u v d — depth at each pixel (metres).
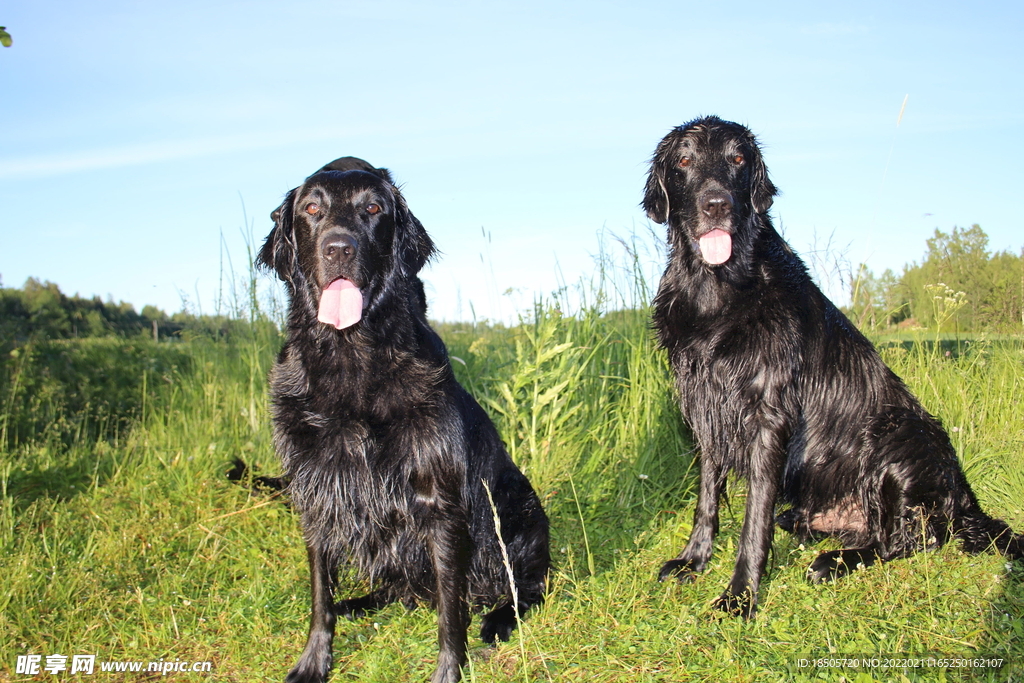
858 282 2.59
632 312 2.66
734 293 1.82
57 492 2.19
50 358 3.08
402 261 1.65
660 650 1.58
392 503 1.58
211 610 1.76
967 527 1.87
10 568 1.78
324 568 1.62
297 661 1.60
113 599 1.78
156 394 3.01
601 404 2.36
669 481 2.18
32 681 1.58
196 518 2.04
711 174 1.82
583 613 1.68
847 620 1.64
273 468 2.29
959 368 2.40
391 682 1.58
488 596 1.76
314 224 1.60
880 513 1.88
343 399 1.58
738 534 1.99
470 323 3.18
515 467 1.82
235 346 3.14
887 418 1.90
